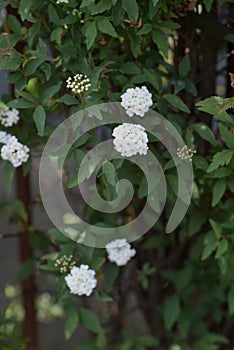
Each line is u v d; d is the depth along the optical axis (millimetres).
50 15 1003
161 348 1396
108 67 1043
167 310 1280
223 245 1067
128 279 1341
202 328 1349
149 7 982
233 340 1399
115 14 971
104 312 1393
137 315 1483
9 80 1029
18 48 1082
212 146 1108
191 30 1076
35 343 1438
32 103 1017
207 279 1293
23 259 1372
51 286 1543
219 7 1054
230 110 1043
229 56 1107
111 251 1122
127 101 987
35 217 1481
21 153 1051
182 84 1062
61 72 1047
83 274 1039
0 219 1650
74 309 1203
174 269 1314
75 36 1014
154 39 1013
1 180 1589
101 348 1328
